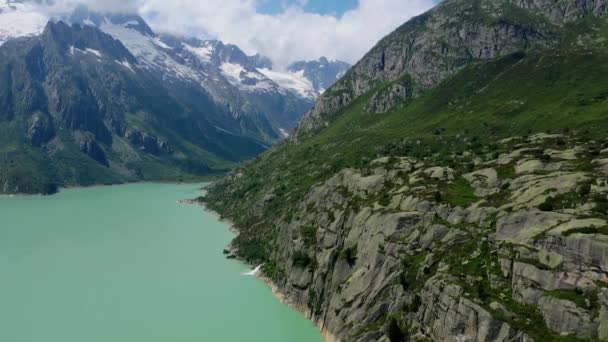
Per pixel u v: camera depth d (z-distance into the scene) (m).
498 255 103.75
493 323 91.88
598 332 82.00
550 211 102.69
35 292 178.12
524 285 94.69
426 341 101.44
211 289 178.62
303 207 189.75
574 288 88.56
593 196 102.56
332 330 131.12
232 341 137.00
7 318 155.25
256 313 155.50
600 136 175.62
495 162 145.25
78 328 148.00
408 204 135.25
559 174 116.31
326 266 147.38
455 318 97.56
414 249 122.75
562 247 92.88
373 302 121.50
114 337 141.62
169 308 161.50
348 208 156.00
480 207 119.50
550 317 88.00
